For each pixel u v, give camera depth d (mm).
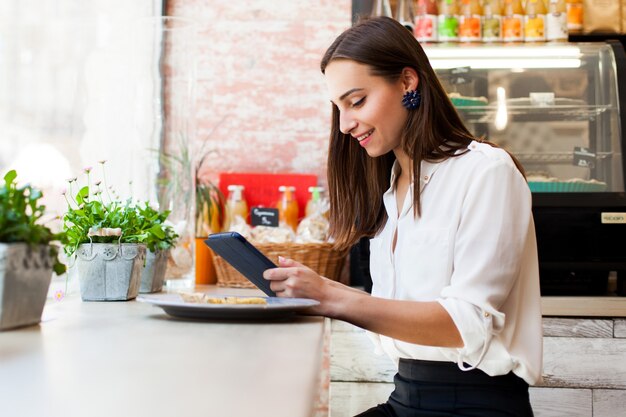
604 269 2889
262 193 3289
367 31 1792
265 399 744
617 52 3135
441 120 1792
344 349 2764
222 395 764
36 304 1389
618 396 2734
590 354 2740
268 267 1658
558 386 2740
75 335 1261
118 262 1885
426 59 1819
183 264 2455
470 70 3199
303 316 1634
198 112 3412
